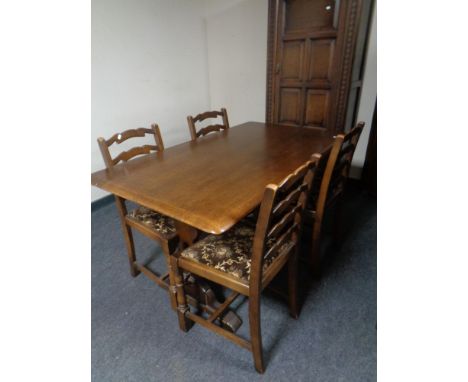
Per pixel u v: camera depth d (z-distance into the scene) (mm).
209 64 3117
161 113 2771
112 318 1392
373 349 1216
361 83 2305
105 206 2480
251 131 1935
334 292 1510
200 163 1378
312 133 1842
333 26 1920
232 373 1146
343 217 2184
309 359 1184
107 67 2232
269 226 864
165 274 1584
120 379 1135
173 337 1296
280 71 2260
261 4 2535
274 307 1426
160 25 2527
